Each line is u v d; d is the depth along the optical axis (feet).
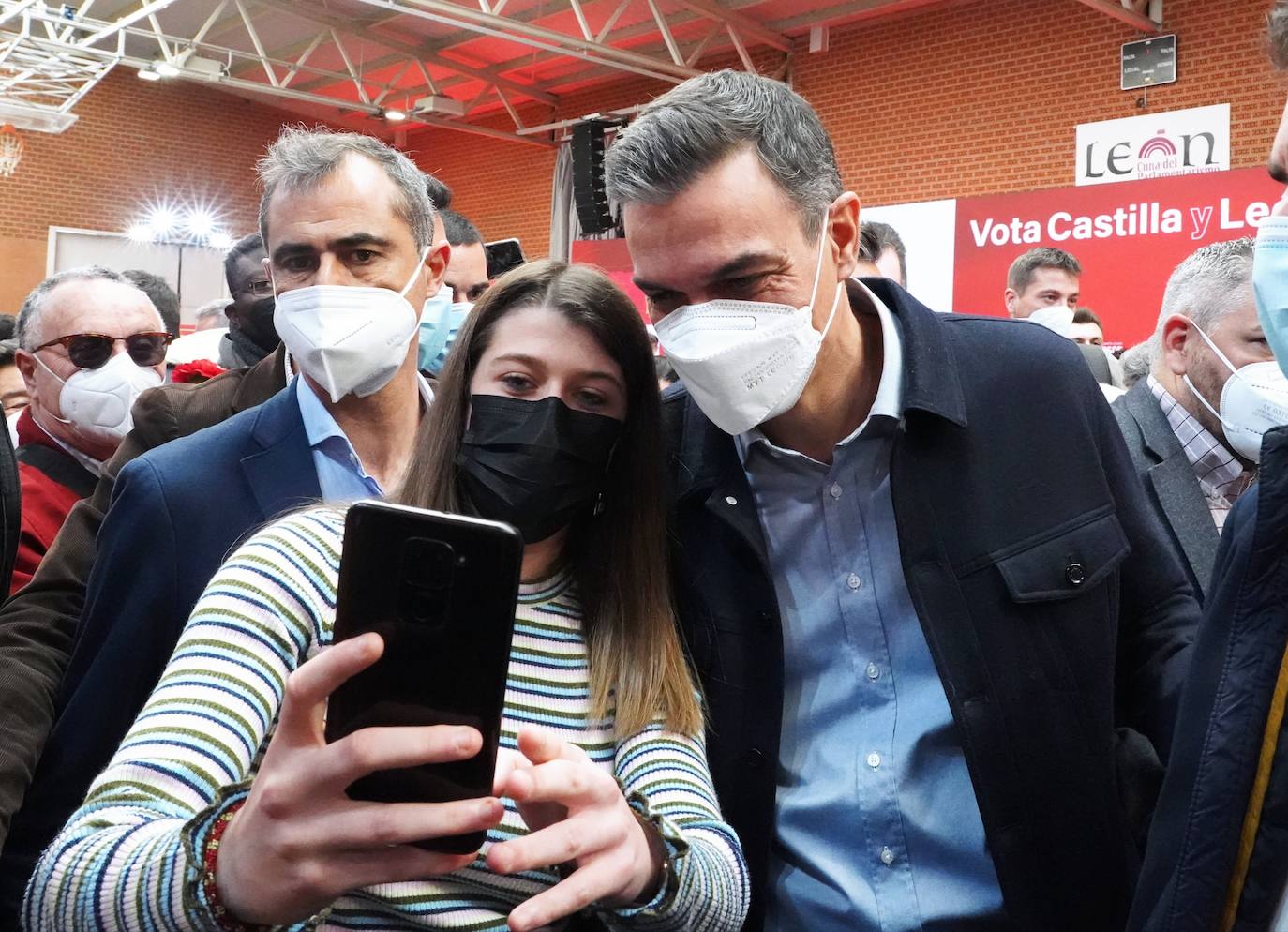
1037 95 32.07
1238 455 6.38
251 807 2.52
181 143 47.26
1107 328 26.22
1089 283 26.45
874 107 35.35
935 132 34.04
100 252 44.68
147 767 2.92
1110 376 13.14
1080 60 31.27
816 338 4.12
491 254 12.08
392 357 5.32
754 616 4.29
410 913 3.33
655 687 3.84
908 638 4.33
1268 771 3.08
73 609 5.22
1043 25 31.94
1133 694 4.71
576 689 3.81
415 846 2.59
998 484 4.35
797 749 4.36
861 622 4.36
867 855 4.22
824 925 4.19
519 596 3.88
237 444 4.97
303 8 38.91
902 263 9.53
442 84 45.16
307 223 5.23
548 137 44.86
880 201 35.22
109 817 2.85
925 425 4.30
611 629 3.91
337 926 3.32
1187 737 3.37
